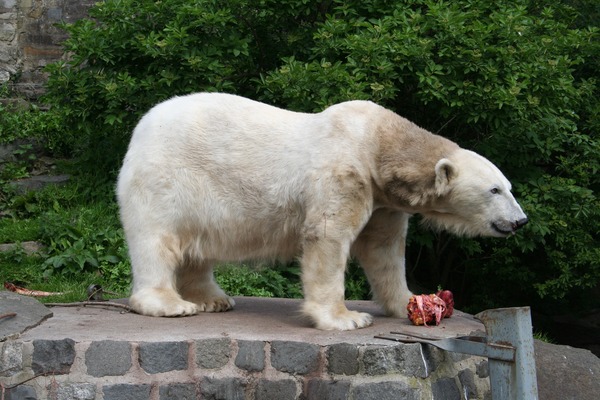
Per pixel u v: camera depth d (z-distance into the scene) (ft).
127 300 20.76
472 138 29.17
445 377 15.79
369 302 21.21
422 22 27.50
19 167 35.42
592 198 28.02
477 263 30.78
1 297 17.47
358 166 16.66
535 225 26.96
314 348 15.44
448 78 26.45
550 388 19.63
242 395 15.46
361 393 14.96
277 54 30.07
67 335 15.58
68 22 40.70
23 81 40.32
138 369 15.15
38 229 30.19
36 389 15.02
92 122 30.27
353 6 28.68
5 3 40.37
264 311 19.20
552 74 27.09
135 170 17.90
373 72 26.14
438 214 17.48
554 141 28.78
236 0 28.37
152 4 28.40
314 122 17.34
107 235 29.37
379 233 18.16
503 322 15.16
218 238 17.88
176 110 18.16
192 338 15.51
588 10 35.53
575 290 33.71
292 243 17.62
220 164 17.51
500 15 26.96
